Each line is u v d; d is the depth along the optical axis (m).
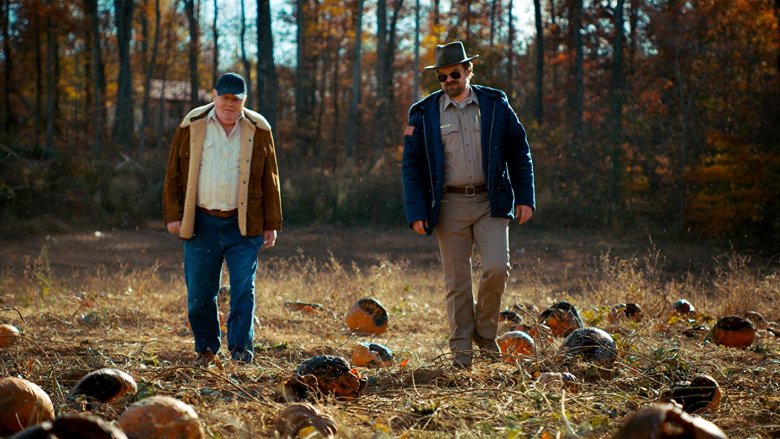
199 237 5.60
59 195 23.95
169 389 4.13
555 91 45.03
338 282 10.23
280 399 4.12
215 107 5.59
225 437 3.27
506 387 4.39
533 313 8.00
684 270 15.27
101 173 25.86
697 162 22.83
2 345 5.77
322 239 21.61
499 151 5.36
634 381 4.55
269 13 33.78
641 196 24.67
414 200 5.45
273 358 5.81
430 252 19.30
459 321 5.45
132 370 4.96
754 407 4.13
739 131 21.42
